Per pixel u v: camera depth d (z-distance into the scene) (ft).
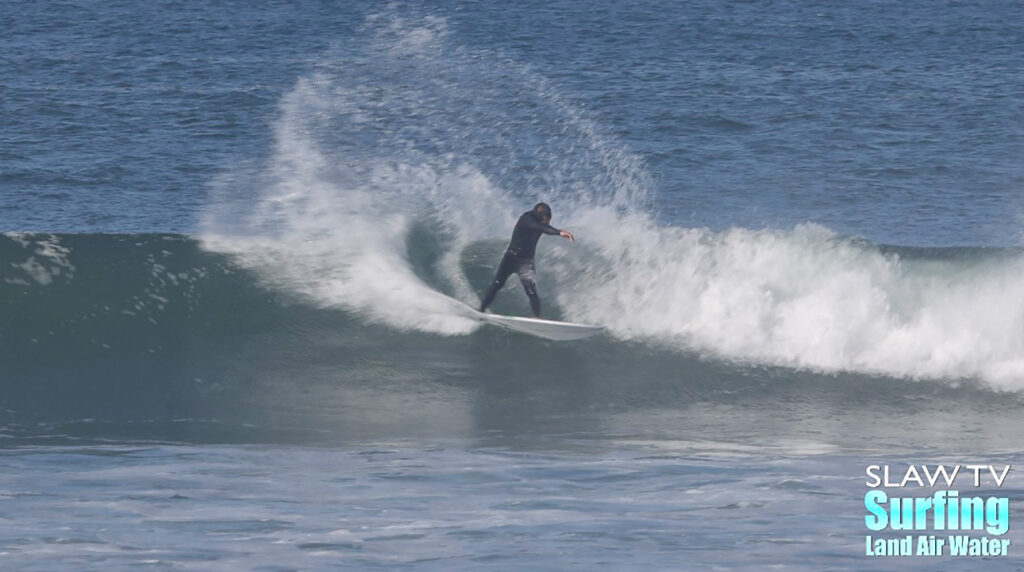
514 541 97.19
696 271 177.17
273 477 118.93
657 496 112.27
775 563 92.07
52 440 136.87
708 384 164.04
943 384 164.55
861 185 322.55
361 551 94.27
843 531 100.83
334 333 170.71
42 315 167.84
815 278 175.01
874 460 130.52
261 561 91.56
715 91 446.60
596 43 572.92
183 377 160.97
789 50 566.36
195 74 471.62
